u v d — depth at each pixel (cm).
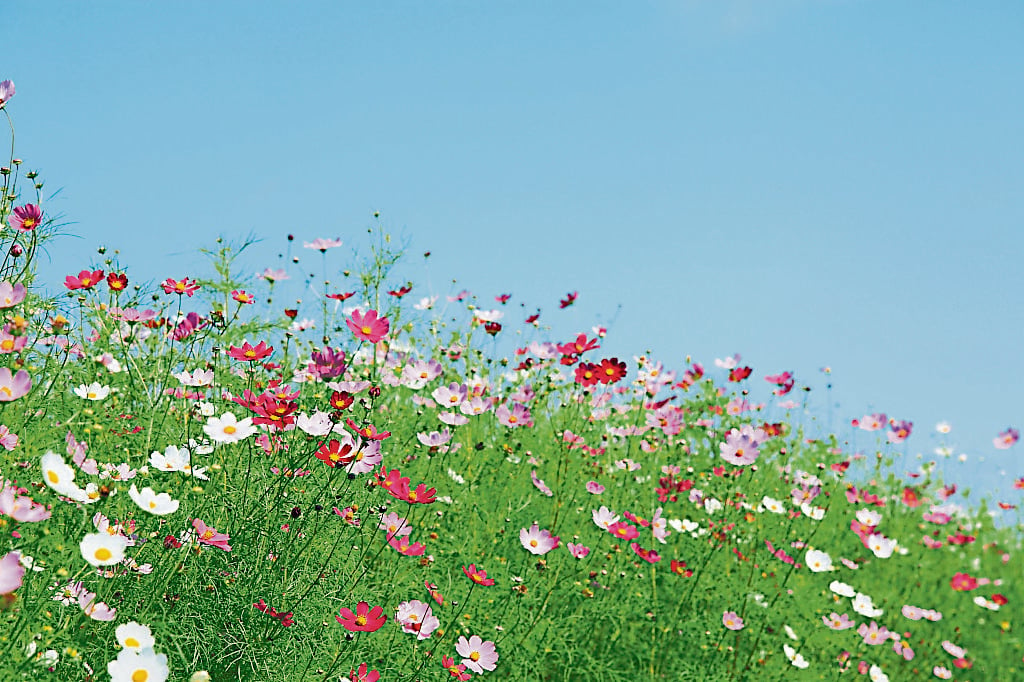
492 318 488
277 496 385
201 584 378
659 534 441
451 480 437
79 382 394
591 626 422
